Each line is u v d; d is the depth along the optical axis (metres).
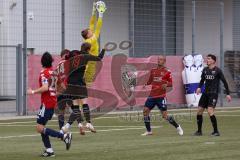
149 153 24.11
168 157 22.94
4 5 56.53
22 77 46.16
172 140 29.14
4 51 51.34
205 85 31.53
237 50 65.38
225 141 28.61
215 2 67.12
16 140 29.34
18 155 23.69
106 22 59.03
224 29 69.56
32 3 53.25
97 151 24.83
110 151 24.81
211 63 31.53
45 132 23.25
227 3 69.69
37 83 46.19
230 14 70.00
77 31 56.41
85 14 56.94
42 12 53.88
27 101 46.19
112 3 59.38
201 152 24.47
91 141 28.84
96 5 35.59
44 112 23.11
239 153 24.17
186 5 64.69
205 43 66.75
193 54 53.41
